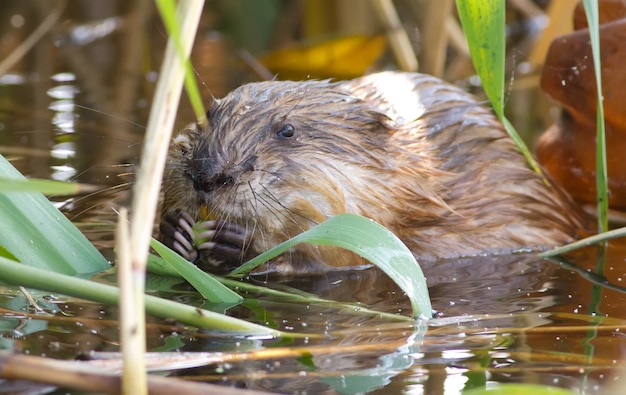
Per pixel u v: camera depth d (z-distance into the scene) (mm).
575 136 8961
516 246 7926
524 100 11945
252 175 6984
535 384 4523
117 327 5312
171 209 7305
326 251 7172
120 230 4172
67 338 5105
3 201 5926
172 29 4371
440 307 6004
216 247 7098
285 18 14914
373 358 4906
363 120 7566
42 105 11227
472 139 8164
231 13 15039
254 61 12727
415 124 8039
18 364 4082
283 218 7105
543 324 5570
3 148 9438
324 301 6148
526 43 13867
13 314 5539
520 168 8203
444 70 13023
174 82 4516
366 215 7355
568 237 8172
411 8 13898
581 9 8859
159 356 4719
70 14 15289
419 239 7672
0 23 15039
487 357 4930
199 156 7008
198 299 6102
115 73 12883
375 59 12602
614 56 8336
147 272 6793
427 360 4879
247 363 4805
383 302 6172
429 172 7730
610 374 4660
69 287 5055
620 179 8766
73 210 8008
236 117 7297
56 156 9188
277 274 7145
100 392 4254
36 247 5996
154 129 4453
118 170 8688
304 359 4883
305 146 7250
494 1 6531
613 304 6043
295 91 7609
